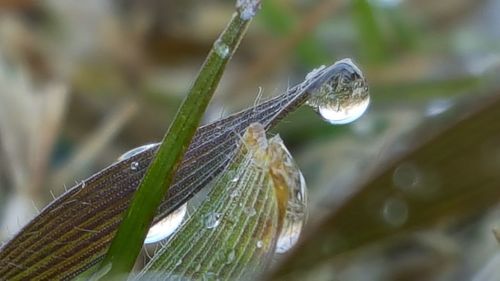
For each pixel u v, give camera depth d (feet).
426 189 0.30
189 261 0.22
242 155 0.22
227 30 0.22
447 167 0.30
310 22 0.42
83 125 0.43
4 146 0.37
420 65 0.41
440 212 0.30
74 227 0.23
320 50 0.43
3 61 0.42
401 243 0.34
